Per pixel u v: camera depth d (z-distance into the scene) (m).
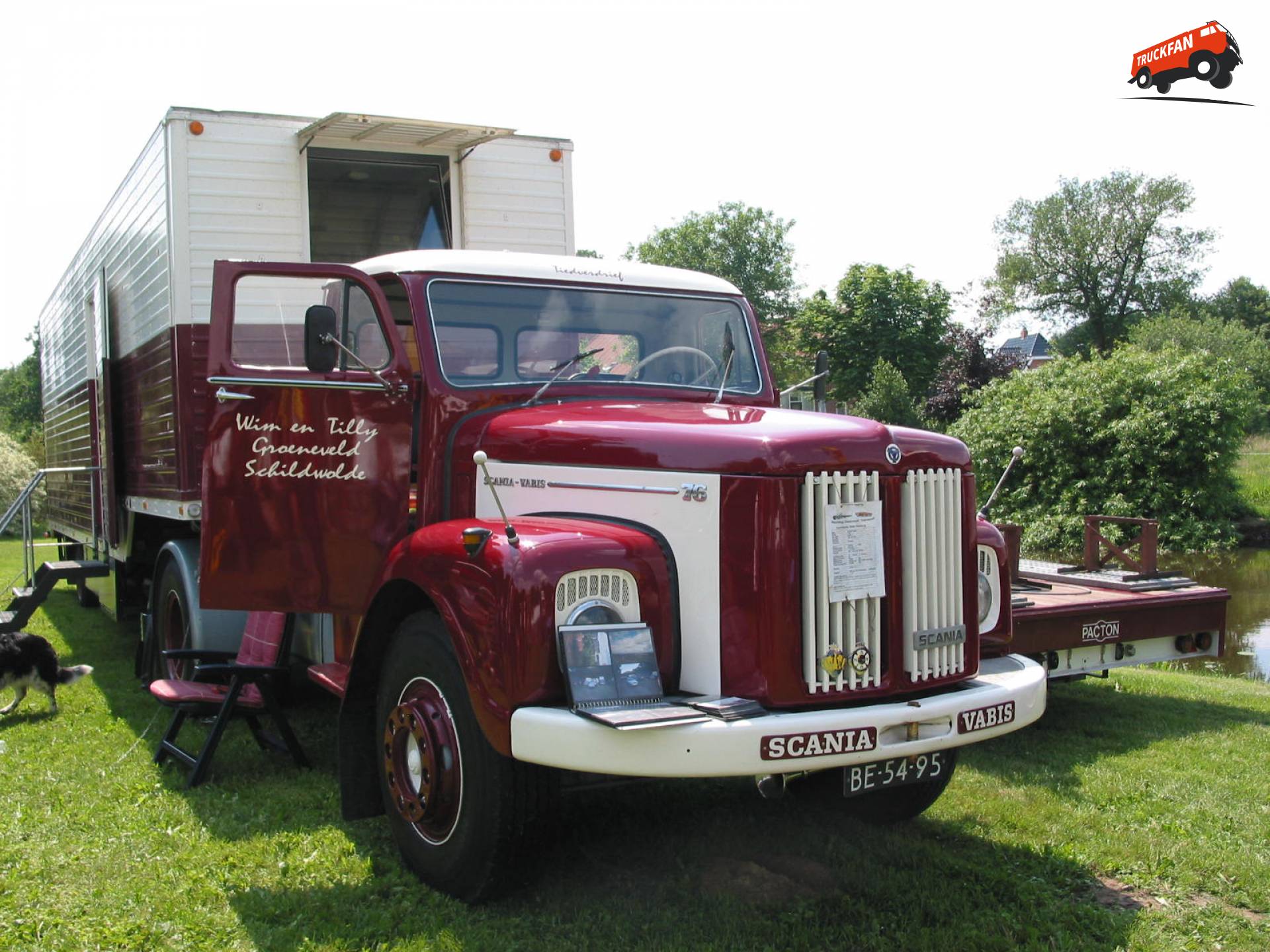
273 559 3.93
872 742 3.04
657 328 4.68
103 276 7.74
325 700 6.29
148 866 3.76
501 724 3.07
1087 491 21.86
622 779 3.52
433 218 7.34
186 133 5.90
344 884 3.61
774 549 3.12
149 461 6.59
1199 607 6.41
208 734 5.48
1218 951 3.20
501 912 3.39
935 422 34.22
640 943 3.19
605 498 3.52
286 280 5.50
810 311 46.84
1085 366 22.97
